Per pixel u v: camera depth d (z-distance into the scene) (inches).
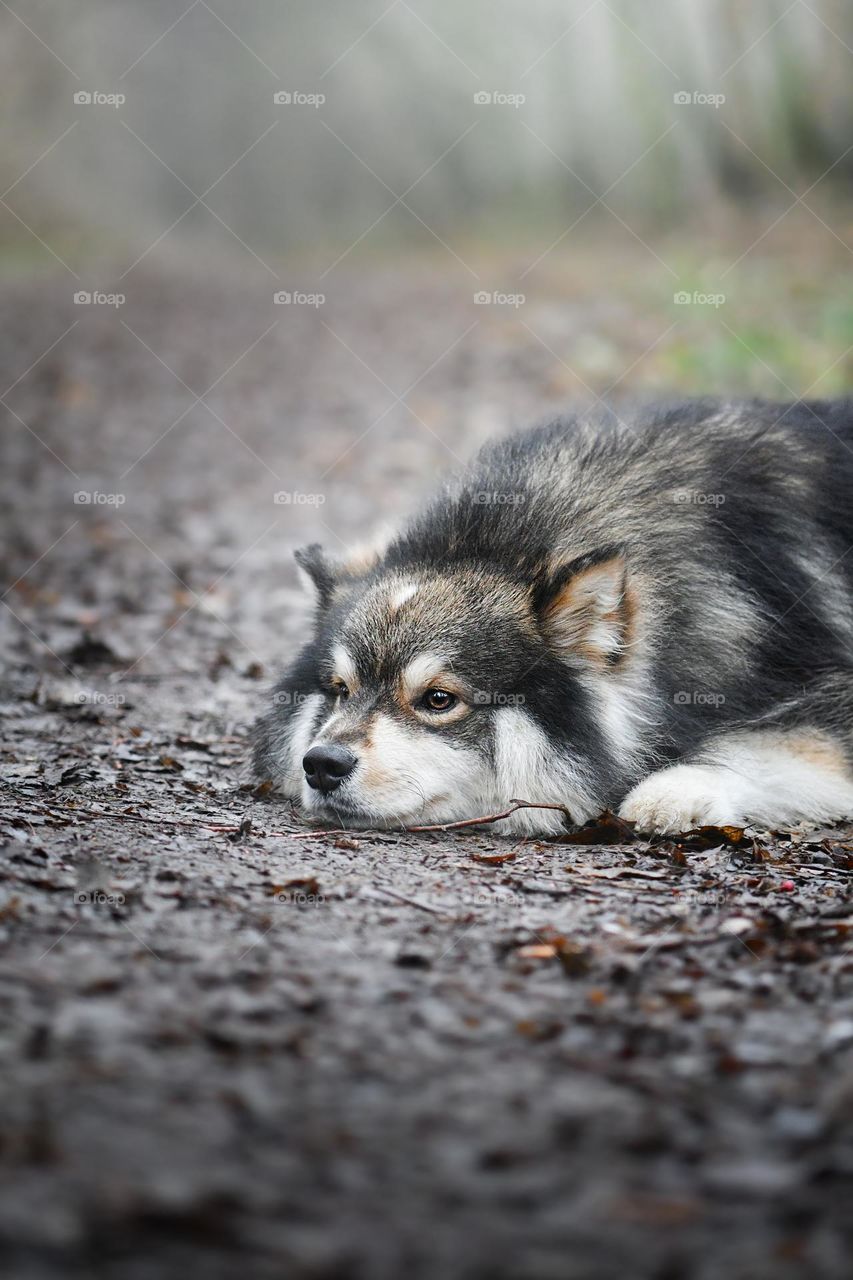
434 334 1294.3
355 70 2187.5
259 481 815.1
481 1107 156.3
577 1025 183.6
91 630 513.3
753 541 339.6
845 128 1747.0
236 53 2206.0
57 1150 137.4
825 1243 129.0
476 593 319.9
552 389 990.4
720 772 315.6
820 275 1243.8
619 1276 122.6
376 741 308.8
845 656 345.7
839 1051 175.6
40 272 1785.2
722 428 357.7
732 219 1692.9
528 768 311.4
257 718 371.6
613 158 1908.2
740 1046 177.2
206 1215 126.2
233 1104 151.6
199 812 307.6
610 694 315.9
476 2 2047.2
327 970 201.3
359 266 1914.4
